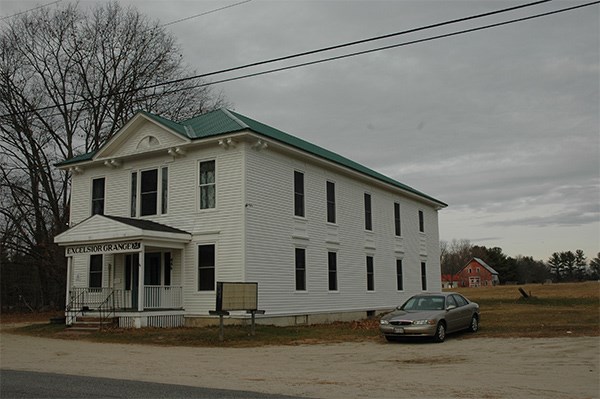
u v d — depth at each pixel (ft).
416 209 136.98
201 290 80.18
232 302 64.95
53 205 131.03
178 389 33.22
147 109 138.41
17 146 128.26
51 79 132.87
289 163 89.15
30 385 34.63
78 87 133.69
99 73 136.36
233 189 79.30
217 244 79.46
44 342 65.77
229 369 42.68
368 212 113.70
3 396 30.83
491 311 114.01
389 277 118.73
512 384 35.14
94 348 58.75
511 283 451.94
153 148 85.56
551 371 40.34
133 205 88.58
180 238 80.07
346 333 71.61
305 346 59.21
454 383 35.63
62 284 133.49
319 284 93.50
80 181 95.30
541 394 31.86
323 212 97.04
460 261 524.93
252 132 78.43
